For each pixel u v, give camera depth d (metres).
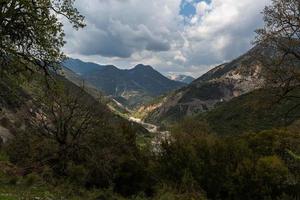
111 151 33.44
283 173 33.59
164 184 30.56
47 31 25.42
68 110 32.84
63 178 28.98
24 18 24.33
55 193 23.12
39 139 32.66
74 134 33.03
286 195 32.12
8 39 25.16
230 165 34.88
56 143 32.47
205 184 33.22
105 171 31.55
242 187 33.16
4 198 16.61
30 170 28.94
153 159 36.94
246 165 33.84
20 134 33.25
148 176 33.41
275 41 31.89
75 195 25.03
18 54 25.56
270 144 41.66
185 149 34.59
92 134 33.66
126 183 32.56
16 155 32.03
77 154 32.66
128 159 32.88
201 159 34.31
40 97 31.94
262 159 34.34
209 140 36.75
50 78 27.34
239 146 37.22
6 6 23.56
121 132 35.72
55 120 32.50
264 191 32.97
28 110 33.12
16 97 29.69
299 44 31.09
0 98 31.06
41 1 25.25
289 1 31.73
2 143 35.28
